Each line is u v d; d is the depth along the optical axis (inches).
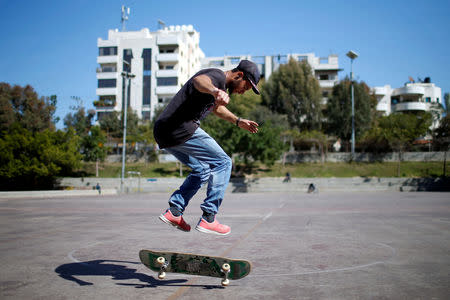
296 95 1782.7
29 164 1133.7
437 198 649.0
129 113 1878.7
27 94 1689.2
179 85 2174.0
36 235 183.6
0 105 1601.9
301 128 1790.1
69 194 999.0
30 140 1173.1
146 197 880.3
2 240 164.9
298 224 233.1
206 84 76.4
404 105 2203.5
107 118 1878.7
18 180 1171.3
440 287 81.0
